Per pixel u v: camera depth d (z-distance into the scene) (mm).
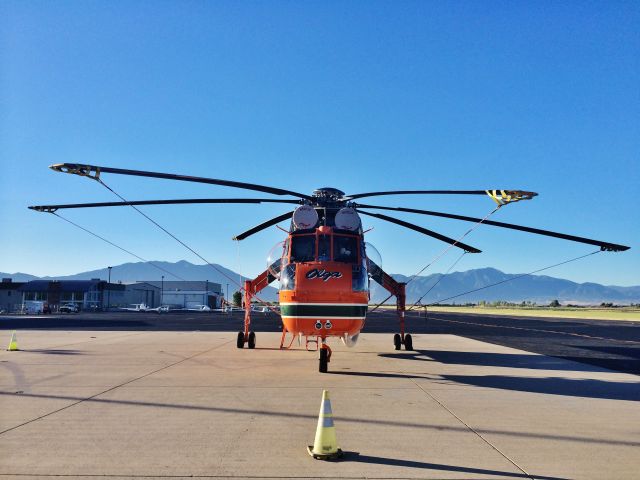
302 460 4754
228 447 5145
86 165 8148
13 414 6543
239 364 11633
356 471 4469
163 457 4809
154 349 15070
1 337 20188
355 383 9102
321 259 10430
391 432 5770
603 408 7176
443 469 4535
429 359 13047
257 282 15250
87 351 14414
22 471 4395
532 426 6090
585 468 4602
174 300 115750
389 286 14930
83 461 4676
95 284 88062
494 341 19359
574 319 47188
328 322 9938
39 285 84750
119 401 7371
